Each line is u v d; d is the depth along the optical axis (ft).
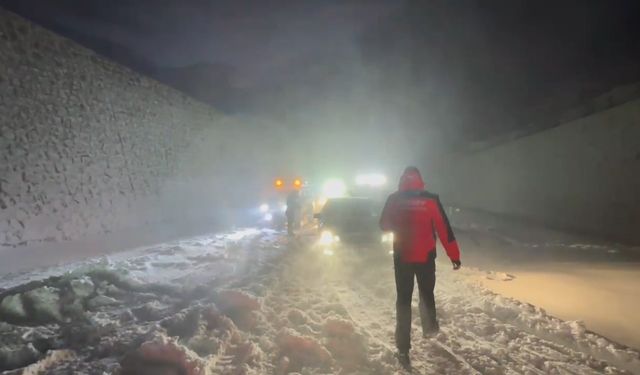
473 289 27.91
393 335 19.74
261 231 65.16
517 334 19.60
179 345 15.12
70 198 47.96
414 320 21.89
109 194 55.47
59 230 45.83
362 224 43.93
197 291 26.08
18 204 40.81
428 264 17.26
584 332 19.42
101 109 54.19
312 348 17.03
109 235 52.95
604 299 25.40
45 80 44.93
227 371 15.02
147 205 65.36
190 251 43.65
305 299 25.22
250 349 16.58
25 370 14.30
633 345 18.35
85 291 23.76
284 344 17.38
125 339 17.44
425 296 17.35
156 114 68.39
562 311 23.07
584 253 43.50
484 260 39.91
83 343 17.75
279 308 23.11
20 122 41.63
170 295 25.63
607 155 52.54
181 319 19.36
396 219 17.54
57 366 15.38
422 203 17.43
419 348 18.04
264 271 32.91
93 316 20.81
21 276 30.32
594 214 55.11
